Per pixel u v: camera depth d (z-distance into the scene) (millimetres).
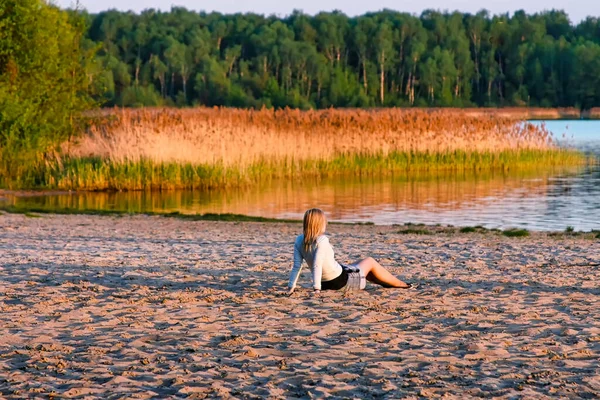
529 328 9609
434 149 47656
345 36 161625
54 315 10375
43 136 40531
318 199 34312
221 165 38781
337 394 7047
